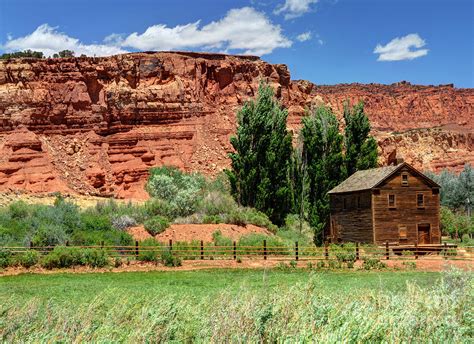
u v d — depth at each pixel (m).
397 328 11.59
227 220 49.28
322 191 59.06
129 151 81.75
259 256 37.97
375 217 44.91
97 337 11.88
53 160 77.38
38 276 31.42
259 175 60.88
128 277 30.95
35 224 42.50
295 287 14.29
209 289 25.34
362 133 62.88
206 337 11.65
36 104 80.44
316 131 61.81
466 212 81.94
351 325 11.41
